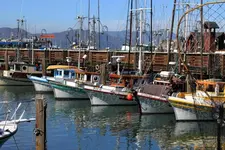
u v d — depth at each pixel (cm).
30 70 6303
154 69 5425
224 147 2411
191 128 3044
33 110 3803
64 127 3139
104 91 4047
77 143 2658
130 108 4044
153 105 3606
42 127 2088
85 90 4134
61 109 4003
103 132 2980
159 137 2816
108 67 4988
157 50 5878
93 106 4138
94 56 6494
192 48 5097
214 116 2827
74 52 7031
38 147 2089
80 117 3572
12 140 2652
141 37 4622
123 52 6012
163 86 3653
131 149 2536
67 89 4594
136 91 3650
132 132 2977
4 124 2347
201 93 3123
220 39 5484
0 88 5994
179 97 3219
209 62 4075
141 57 4694
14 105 4091
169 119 3438
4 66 6838
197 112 3111
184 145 2591
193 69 4494
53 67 5319
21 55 8025
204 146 2505
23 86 6262
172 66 4947
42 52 7606
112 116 3606
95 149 2528
